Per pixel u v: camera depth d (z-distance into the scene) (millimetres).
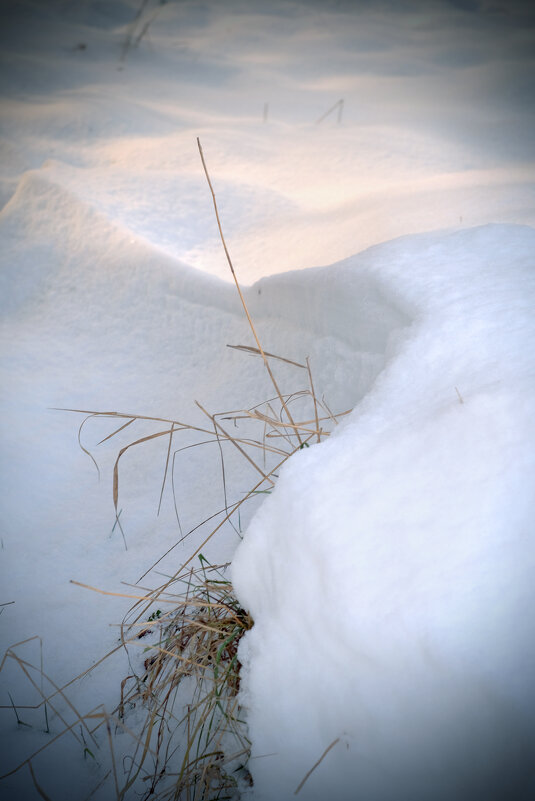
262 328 2363
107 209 3342
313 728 1021
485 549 957
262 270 3035
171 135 5031
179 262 2875
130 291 2943
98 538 1954
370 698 944
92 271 3109
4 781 1332
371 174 4328
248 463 1946
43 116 5055
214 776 1220
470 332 1375
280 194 3775
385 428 1251
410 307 1557
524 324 1350
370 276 1741
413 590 956
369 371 1773
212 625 1402
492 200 2850
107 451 2359
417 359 1383
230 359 2420
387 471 1146
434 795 884
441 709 876
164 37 8484
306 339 2102
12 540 2027
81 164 4441
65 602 1749
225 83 6887
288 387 2090
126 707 1428
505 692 829
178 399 2449
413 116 5797
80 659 1569
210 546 1729
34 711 1473
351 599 994
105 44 7828
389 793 921
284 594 1137
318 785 1002
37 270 3244
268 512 1249
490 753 838
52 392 2637
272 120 5754
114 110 5266
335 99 6445
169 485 2064
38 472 2277
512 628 874
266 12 9453
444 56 7883
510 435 1071
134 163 4359
